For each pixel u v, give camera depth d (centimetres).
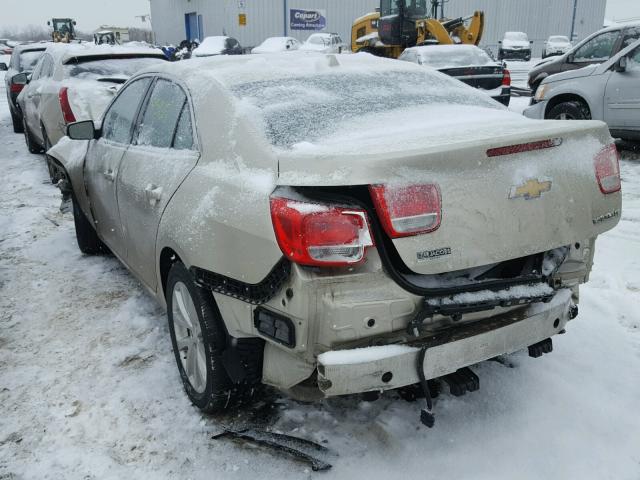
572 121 273
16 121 1269
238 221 233
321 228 209
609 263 452
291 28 3600
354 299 214
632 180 698
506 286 240
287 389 240
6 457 262
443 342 226
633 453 250
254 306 233
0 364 339
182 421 283
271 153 238
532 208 236
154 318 393
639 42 761
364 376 216
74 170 473
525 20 3925
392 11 1678
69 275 475
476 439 259
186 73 322
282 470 247
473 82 1129
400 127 263
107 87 745
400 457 250
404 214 212
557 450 252
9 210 665
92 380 321
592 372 307
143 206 321
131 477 249
